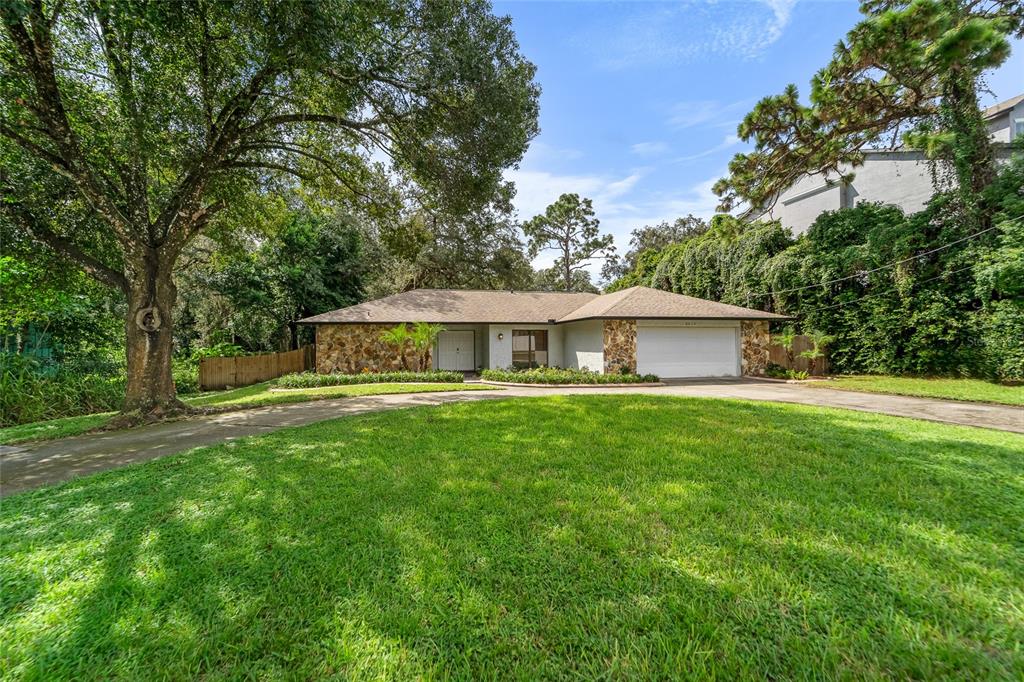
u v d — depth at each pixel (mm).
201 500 3885
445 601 2350
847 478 4145
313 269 21938
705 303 17750
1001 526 3133
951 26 10883
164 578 2641
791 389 13070
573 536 3021
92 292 12766
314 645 2043
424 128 8664
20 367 10750
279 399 10578
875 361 16094
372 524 3285
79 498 4043
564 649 1986
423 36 7727
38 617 2324
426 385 13633
